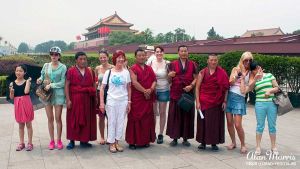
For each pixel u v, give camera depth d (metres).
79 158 5.11
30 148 5.48
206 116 5.35
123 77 5.40
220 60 10.98
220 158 5.12
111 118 5.38
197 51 26.53
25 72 5.48
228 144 5.92
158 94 5.95
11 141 6.04
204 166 4.76
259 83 5.18
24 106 5.38
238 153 5.37
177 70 5.61
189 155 5.28
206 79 5.34
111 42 60.44
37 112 8.97
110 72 5.42
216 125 5.36
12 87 5.34
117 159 5.07
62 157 5.15
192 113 5.69
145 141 5.61
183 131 5.70
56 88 5.40
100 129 5.91
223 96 5.34
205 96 5.35
